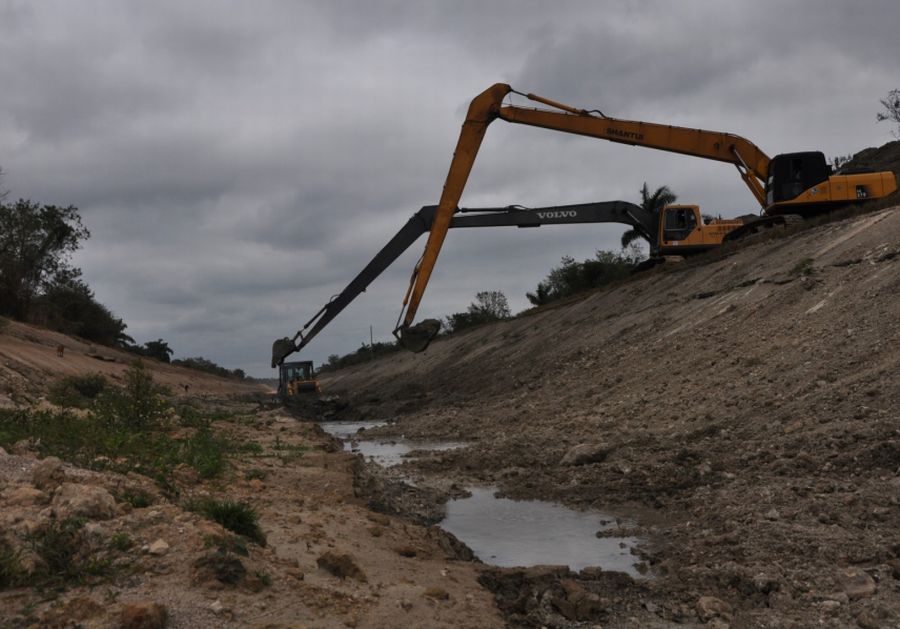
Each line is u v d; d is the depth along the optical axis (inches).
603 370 814.5
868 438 348.2
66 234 1754.4
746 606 211.2
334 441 684.7
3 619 152.6
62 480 241.3
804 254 783.1
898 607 194.1
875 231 715.4
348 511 312.2
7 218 1622.8
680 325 821.2
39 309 1648.6
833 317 582.6
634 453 464.4
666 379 660.7
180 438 468.1
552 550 297.7
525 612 208.8
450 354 1723.7
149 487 270.1
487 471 492.4
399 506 386.9
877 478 305.1
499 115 950.4
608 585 237.6
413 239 1041.5
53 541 186.1
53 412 432.5
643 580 245.8
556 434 590.9
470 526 347.3
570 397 757.9
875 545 235.3
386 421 1056.2
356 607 182.9
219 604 167.9
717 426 475.2
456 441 695.7
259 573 188.2
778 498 300.8
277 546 227.6
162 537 200.2
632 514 345.1
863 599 201.9
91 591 168.1
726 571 233.1
